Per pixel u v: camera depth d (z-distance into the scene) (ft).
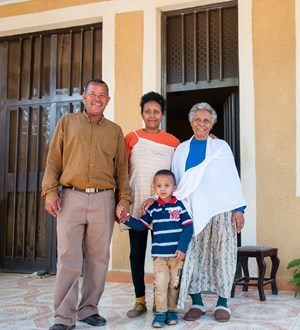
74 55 17.98
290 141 14.10
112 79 16.47
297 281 12.59
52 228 17.53
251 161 14.42
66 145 9.69
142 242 10.90
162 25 16.52
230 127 16.06
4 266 18.06
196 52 16.14
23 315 10.84
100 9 16.85
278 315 10.58
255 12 14.82
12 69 18.81
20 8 18.02
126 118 16.21
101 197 9.69
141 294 10.82
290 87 14.24
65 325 9.21
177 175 10.64
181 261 9.99
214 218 10.28
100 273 9.89
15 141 18.52
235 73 15.64
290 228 13.89
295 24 14.35
